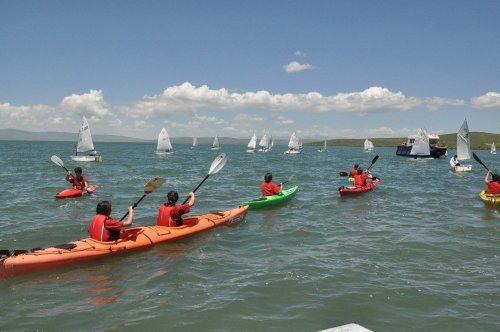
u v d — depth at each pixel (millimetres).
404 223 12055
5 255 7375
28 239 9805
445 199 17375
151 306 5969
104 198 16234
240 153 83625
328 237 10242
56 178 23422
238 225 11539
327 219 12570
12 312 5777
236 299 6203
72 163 39031
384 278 7180
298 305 6023
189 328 5289
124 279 7109
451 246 9367
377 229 11195
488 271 7617
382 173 33250
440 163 52000
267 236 10281
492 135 193250
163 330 5234
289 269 7629
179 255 8508
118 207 14320
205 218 10859
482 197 16109
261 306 5977
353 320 5555
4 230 10602
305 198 16953
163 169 32969
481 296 6406
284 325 5383
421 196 18266
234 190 19594
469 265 7980
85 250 7926
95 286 6781
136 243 8703
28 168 30844
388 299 6266
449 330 5289
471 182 25484
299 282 6949
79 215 12633
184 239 9703
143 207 14320
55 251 7672
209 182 23344
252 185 21859
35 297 6320
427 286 6805
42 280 7051
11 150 76750
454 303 6133
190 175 27734
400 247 9258
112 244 8359
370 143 112250
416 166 44656
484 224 11945
